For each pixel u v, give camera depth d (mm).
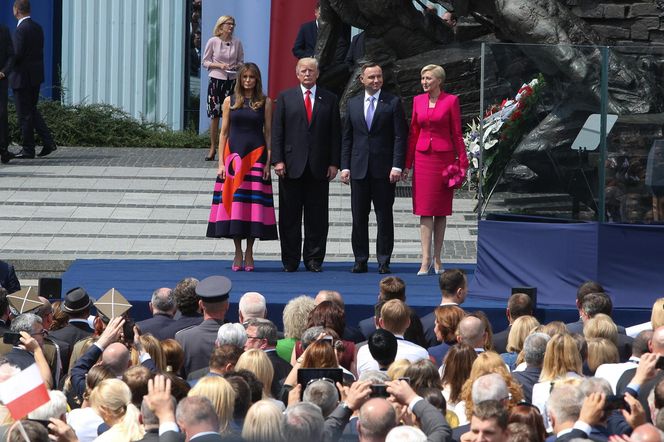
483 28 70000
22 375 20344
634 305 40875
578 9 70812
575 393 21719
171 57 88062
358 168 44969
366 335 35500
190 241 53875
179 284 33875
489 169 42969
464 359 26203
